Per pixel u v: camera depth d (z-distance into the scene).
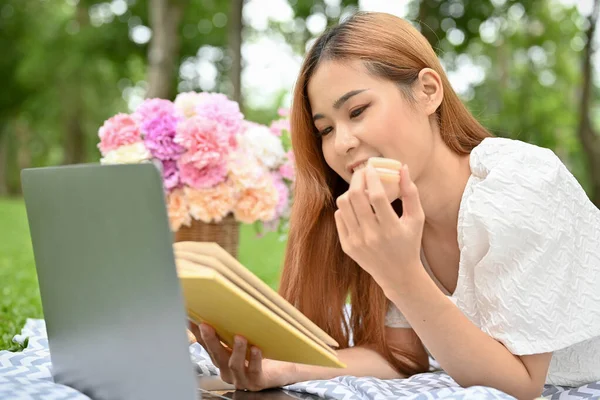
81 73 24.02
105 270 1.42
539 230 1.80
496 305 1.81
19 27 23.77
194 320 1.84
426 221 2.16
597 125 29.39
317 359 1.62
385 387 1.95
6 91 24.97
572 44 22.20
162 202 1.22
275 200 3.42
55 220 1.56
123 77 22.36
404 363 2.30
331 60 1.93
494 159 1.95
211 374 2.26
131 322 1.38
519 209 1.81
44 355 2.20
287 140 3.73
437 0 15.20
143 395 1.41
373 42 1.94
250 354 1.88
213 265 1.43
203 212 3.28
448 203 2.08
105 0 19.47
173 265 1.23
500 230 1.80
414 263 1.61
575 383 2.06
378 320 2.28
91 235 1.42
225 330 1.80
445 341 1.70
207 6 19.78
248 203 3.35
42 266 1.69
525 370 1.78
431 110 2.00
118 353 1.45
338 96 1.91
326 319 2.31
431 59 2.04
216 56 20.70
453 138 2.07
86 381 1.63
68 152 26.77
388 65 1.93
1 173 35.69
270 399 1.88
